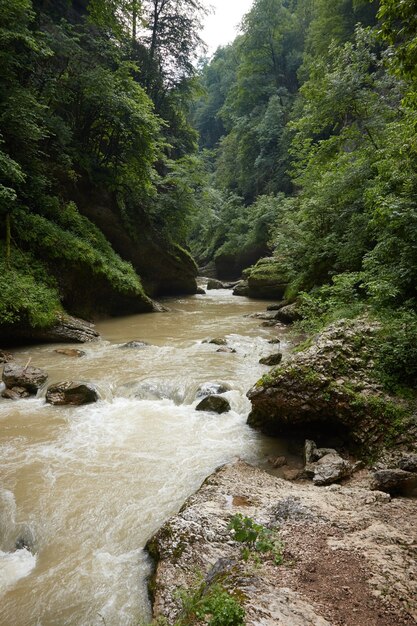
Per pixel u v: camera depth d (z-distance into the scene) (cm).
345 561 311
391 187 933
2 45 1313
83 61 1784
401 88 1269
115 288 1633
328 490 468
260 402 661
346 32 2727
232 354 1066
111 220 1952
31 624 317
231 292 2702
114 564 378
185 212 2405
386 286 799
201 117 6531
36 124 1414
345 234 1334
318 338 725
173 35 2880
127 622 313
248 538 302
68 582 359
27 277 1254
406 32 513
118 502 473
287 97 3894
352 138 1430
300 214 1623
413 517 386
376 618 248
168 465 561
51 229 1422
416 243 802
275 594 271
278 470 559
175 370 931
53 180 1614
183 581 319
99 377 887
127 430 668
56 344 1186
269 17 3922
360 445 568
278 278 2197
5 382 837
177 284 2475
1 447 602
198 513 402
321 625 240
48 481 514
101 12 2088
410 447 520
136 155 1916
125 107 1738
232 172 4734
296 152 1973
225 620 238
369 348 678
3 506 464
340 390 598
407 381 616
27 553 407
